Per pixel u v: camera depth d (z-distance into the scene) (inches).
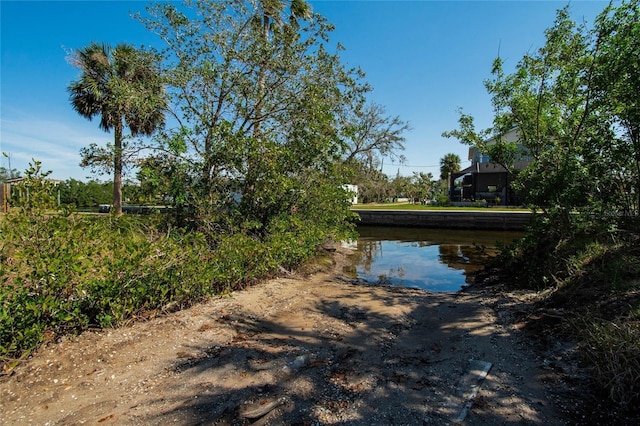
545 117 273.0
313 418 98.4
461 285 302.5
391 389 114.7
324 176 341.7
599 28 215.8
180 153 290.2
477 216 754.8
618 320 127.7
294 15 450.9
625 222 223.0
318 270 331.3
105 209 812.6
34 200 136.6
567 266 210.7
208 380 116.9
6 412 95.7
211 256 205.9
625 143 210.7
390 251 495.2
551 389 110.2
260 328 169.6
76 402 101.9
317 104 331.0
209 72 303.1
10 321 113.6
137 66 319.3
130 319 152.8
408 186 1911.9
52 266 124.6
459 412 100.3
